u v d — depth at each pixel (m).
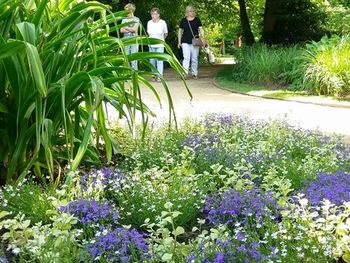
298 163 4.78
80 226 3.38
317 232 3.06
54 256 2.71
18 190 3.84
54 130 4.47
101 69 4.21
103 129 4.62
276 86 13.96
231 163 4.70
